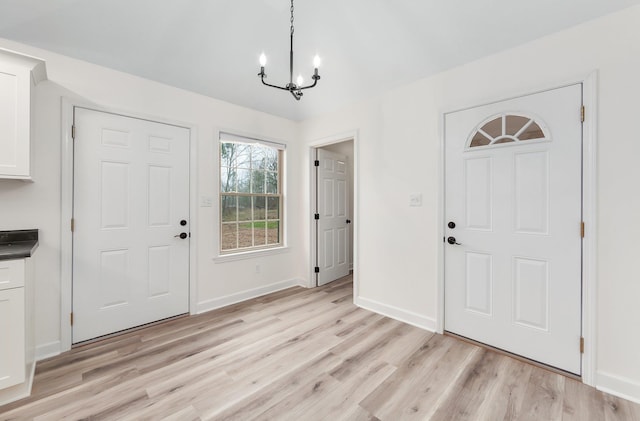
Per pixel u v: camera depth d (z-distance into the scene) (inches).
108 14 77.7
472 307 89.4
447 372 73.9
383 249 112.7
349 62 103.3
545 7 68.9
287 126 146.2
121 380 69.8
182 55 95.0
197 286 113.1
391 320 106.9
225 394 65.0
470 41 82.0
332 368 75.4
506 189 82.2
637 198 63.4
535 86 76.4
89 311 89.1
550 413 59.4
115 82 93.4
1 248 67.4
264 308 118.9
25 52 78.5
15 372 61.9
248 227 135.5
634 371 63.7
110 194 92.7
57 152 82.7
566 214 72.5
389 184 110.5
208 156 116.3
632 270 64.1
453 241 92.4
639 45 62.8
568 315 72.3
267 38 94.6
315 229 149.8
